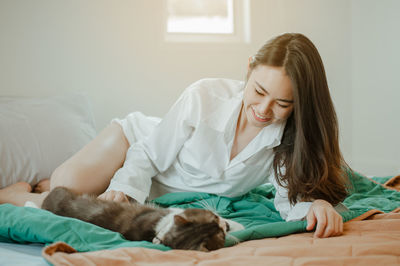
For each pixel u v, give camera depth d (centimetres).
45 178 255
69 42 335
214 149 188
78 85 339
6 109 265
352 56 419
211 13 394
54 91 332
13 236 138
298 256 116
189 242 129
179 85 366
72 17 335
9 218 139
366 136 409
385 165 388
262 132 182
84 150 206
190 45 366
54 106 283
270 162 190
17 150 250
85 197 172
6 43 319
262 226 145
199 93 190
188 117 187
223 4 396
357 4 410
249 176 193
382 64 388
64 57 334
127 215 157
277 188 187
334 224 140
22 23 323
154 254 112
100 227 149
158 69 360
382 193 230
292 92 151
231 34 391
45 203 173
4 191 223
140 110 357
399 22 369
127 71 351
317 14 402
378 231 145
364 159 411
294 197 172
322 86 157
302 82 149
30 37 325
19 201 201
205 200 195
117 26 347
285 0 388
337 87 415
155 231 143
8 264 112
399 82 369
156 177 212
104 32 344
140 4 352
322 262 107
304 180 168
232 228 152
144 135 219
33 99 286
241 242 139
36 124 264
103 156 203
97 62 343
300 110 155
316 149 166
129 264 105
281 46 149
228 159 189
